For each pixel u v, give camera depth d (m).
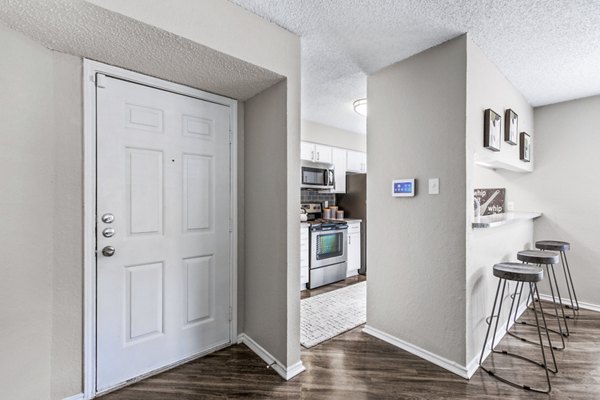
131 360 1.75
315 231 3.74
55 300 1.50
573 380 1.76
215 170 2.10
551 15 1.62
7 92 1.26
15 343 1.30
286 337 1.81
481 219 2.41
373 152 2.38
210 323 2.09
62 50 1.48
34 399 1.40
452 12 1.60
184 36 1.36
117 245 1.69
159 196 1.85
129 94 1.72
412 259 2.09
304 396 1.63
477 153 1.93
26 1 1.09
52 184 1.48
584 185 2.92
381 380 1.77
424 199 2.01
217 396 1.63
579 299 2.96
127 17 1.20
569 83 2.56
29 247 1.37
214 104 2.09
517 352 2.09
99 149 1.63
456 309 1.84
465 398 1.60
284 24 1.73
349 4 1.55
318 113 3.57
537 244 2.72
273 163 1.93
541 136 3.16
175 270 1.92
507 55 2.07
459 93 1.82
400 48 1.99
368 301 2.42
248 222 2.22
